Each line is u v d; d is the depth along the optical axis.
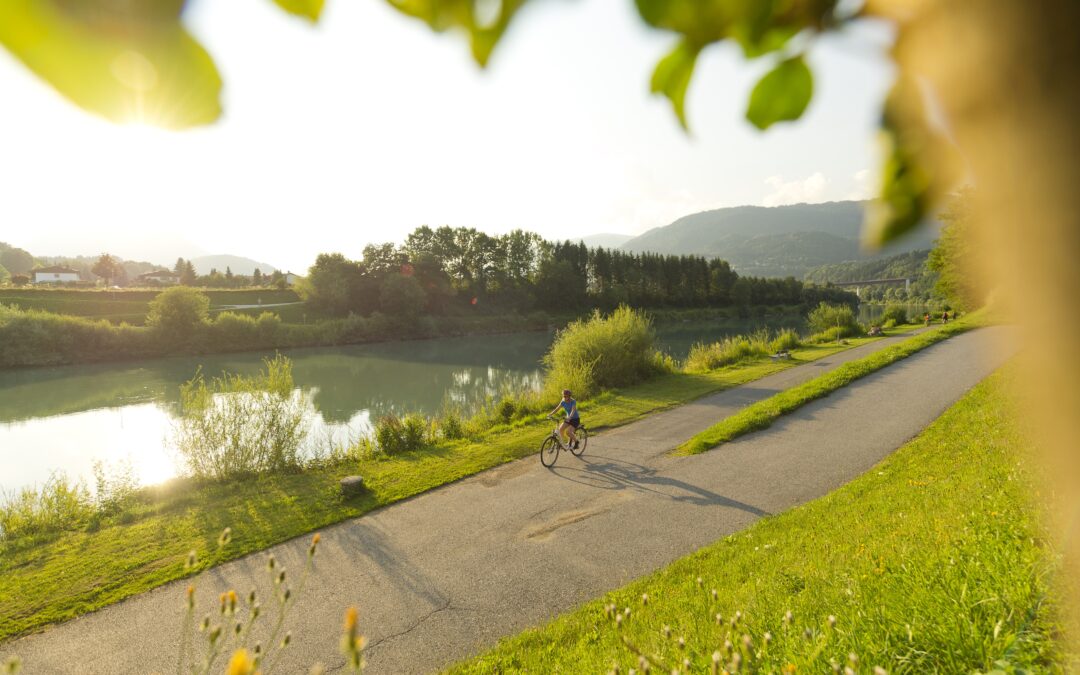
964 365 25.48
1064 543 0.85
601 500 12.50
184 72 0.53
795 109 0.71
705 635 5.42
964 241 0.56
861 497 10.60
